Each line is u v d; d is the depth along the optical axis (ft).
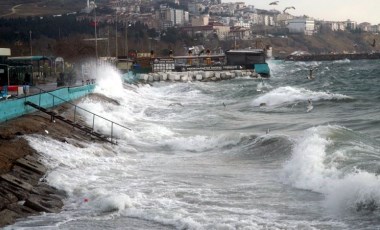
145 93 252.21
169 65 389.19
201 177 79.61
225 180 77.46
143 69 375.04
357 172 68.69
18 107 102.58
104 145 102.06
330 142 85.35
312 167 74.59
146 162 91.71
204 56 433.89
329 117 149.28
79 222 58.59
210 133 122.62
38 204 62.28
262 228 55.57
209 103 205.87
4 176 66.33
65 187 71.10
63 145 90.74
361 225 55.42
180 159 95.04
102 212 62.28
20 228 55.72
